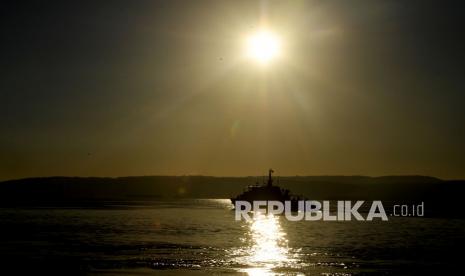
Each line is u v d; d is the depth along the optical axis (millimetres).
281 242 104812
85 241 104062
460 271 73062
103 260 78938
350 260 81000
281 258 82125
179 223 160750
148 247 94500
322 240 109562
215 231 130500
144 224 154375
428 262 80062
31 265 74938
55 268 72438
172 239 109000
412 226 154875
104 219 178000
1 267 73312
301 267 74250
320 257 83688
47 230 130125
